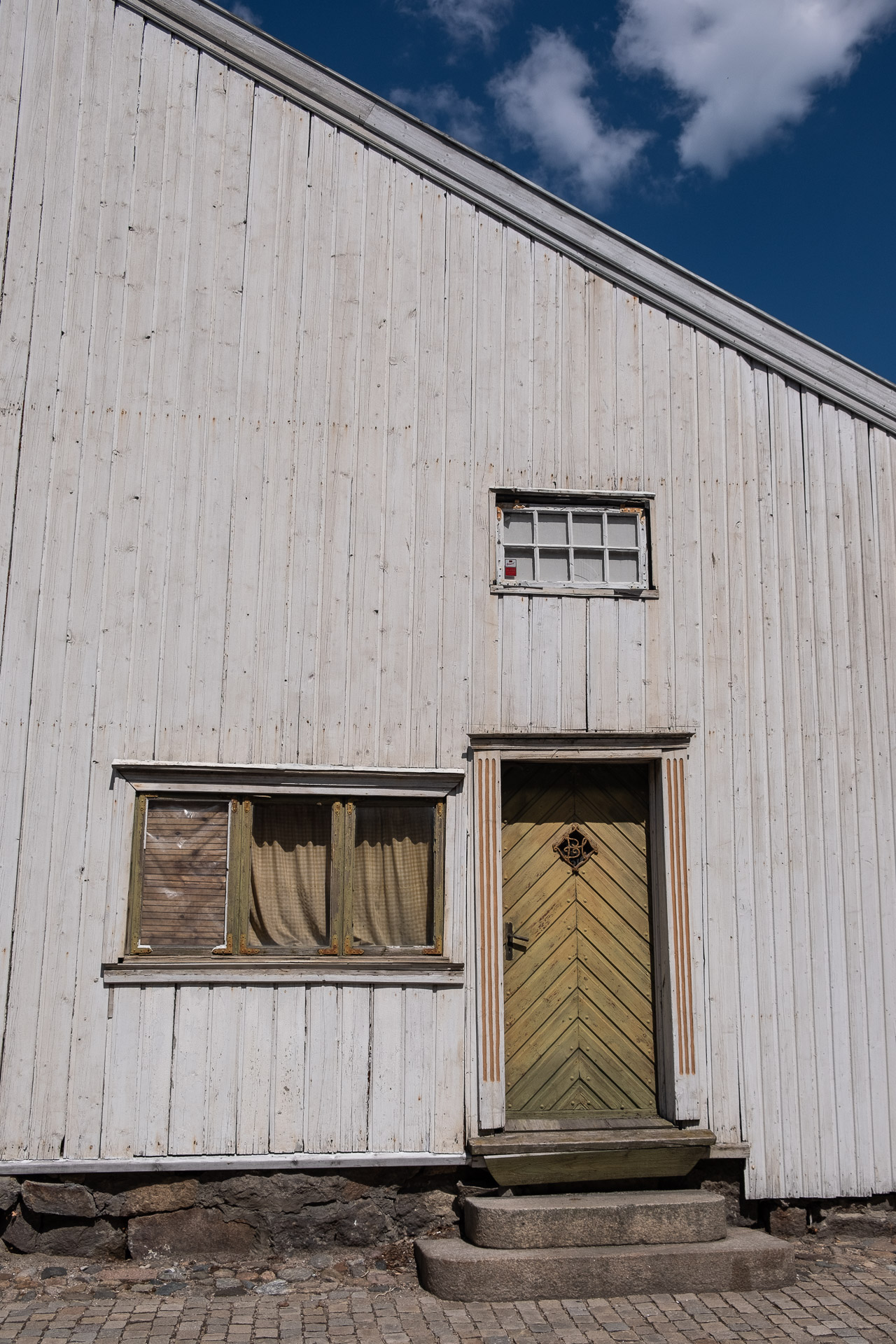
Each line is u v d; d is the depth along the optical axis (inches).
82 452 238.4
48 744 228.2
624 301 262.7
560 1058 240.5
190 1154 218.2
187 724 233.1
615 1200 218.7
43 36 251.9
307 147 256.5
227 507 241.3
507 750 241.0
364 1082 225.1
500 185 260.4
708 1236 215.9
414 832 240.5
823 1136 237.5
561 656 247.4
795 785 249.6
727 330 264.2
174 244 248.2
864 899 247.8
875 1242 233.6
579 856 248.5
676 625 252.2
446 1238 221.6
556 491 252.1
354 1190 223.3
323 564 242.5
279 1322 190.1
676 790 243.6
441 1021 229.5
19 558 233.1
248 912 231.3
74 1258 215.9
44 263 243.6
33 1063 217.5
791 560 258.4
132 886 227.0
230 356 246.2
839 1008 242.8
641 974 245.9
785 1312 197.9
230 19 255.9
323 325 250.4
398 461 248.4
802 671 254.2
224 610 238.1
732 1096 235.8
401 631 242.8
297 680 238.1
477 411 253.0
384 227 256.1
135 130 251.0
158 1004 222.1
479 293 257.3
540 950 244.2
